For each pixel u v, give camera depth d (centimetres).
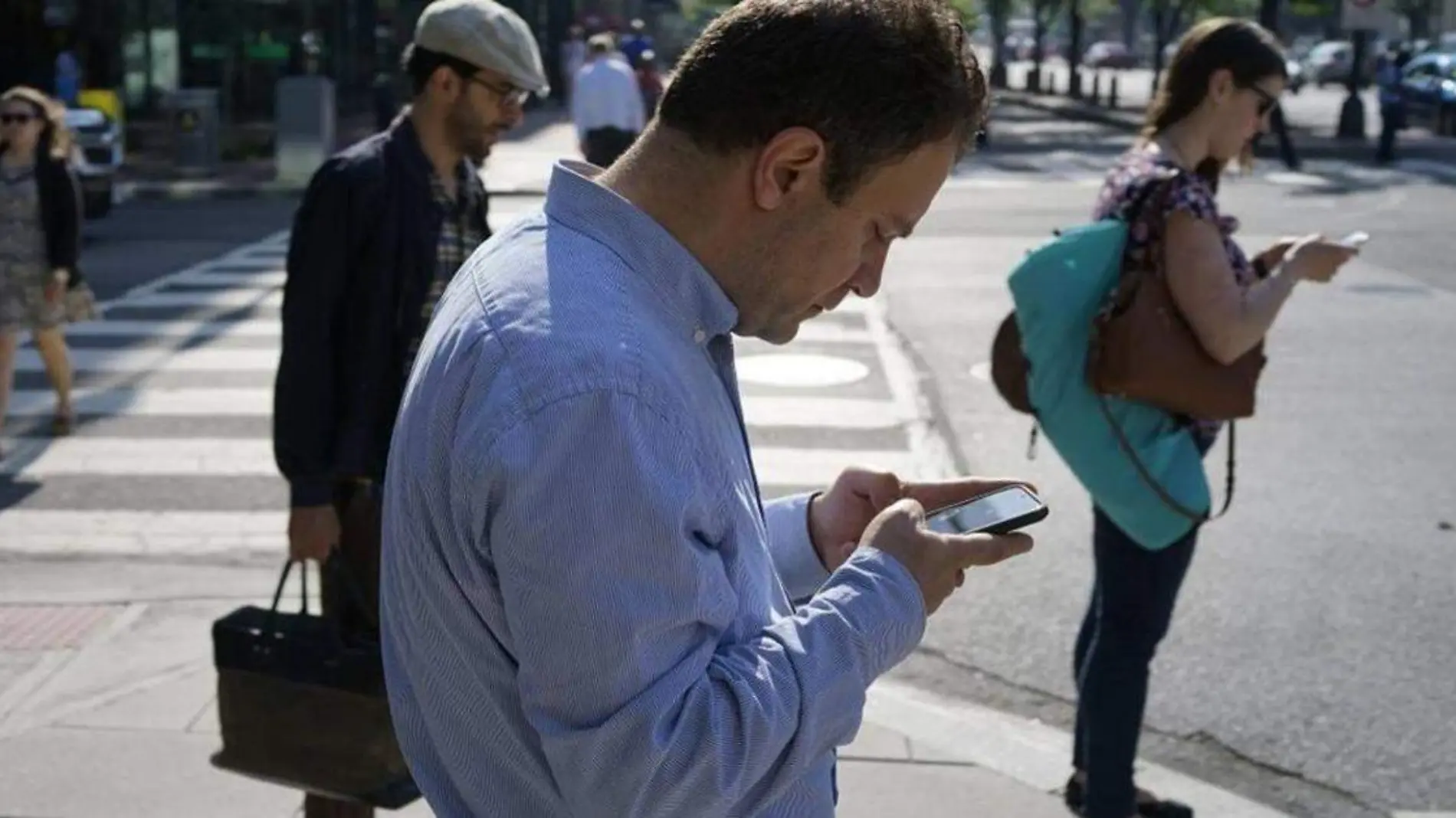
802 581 216
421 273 352
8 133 817
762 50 164
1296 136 3006
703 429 165
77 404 926
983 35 7581
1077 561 650
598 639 153
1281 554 661
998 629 578
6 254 824
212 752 459
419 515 167
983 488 212
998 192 2119
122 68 2617
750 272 173
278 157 2162
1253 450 827
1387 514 718
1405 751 480
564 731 157
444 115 356
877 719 495
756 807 164
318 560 356
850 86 163
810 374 1005
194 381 988
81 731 473
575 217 171
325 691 324
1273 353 1070
